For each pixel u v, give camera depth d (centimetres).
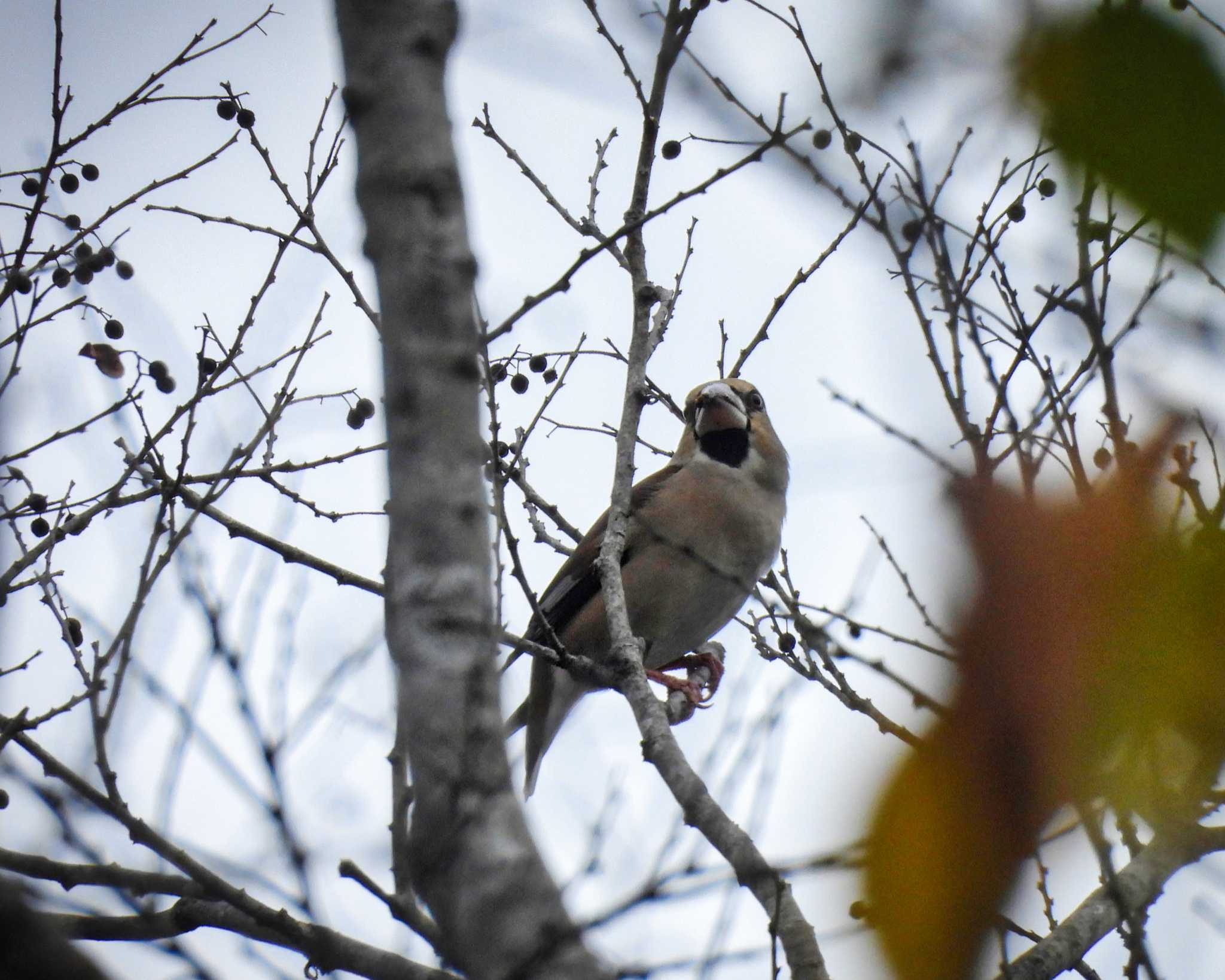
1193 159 316
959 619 375
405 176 627
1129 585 359
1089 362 709
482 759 579
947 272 743
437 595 598
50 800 638
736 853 624
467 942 553
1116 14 322
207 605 646
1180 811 400
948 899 382
